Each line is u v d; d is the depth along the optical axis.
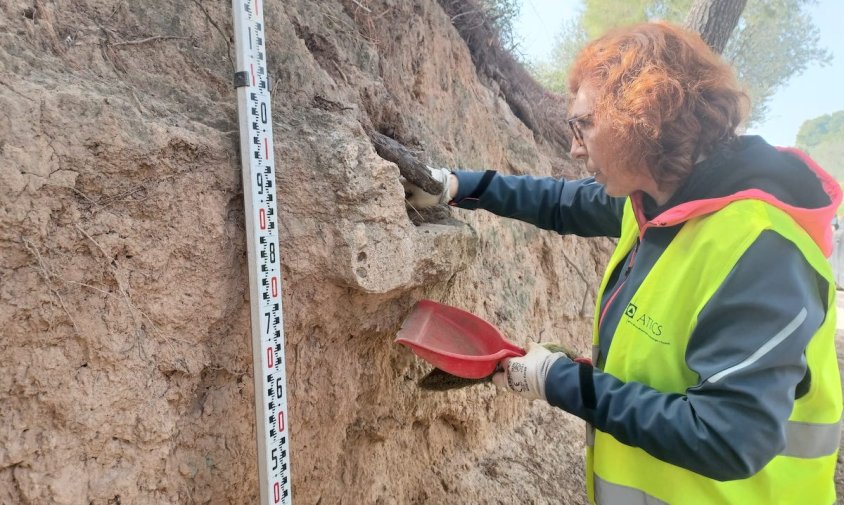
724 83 1.09
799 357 0.96
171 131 1.15
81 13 1.18
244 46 1.21
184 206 1.19
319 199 1.41
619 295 1.29
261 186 1.24
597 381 1.16
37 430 1.01
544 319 3.25
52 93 1.00
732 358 0.97
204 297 1.24
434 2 3.14
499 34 4.32
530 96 4.64
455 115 2.95
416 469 2.16
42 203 0.98
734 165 1.11
